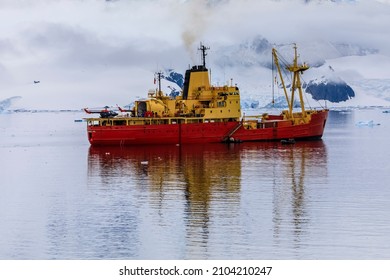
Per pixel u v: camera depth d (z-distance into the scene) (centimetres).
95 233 8031
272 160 14925
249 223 8331
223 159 15100
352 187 10881
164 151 17012
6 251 7394
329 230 7969
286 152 16762
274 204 9450
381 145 19688
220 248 7350
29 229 8250
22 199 10225
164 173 12769
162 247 7431
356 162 14600
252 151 16962
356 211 8956
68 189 11112
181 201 9750
